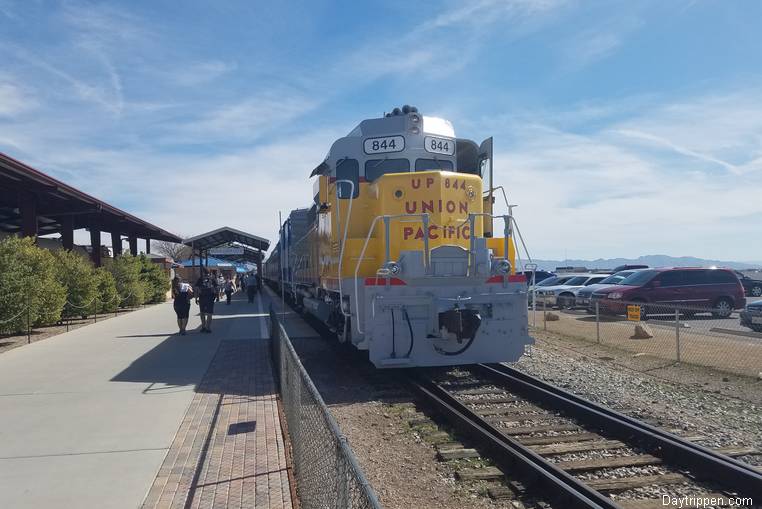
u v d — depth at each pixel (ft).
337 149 34.19
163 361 36.55
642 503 15.39
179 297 50.55
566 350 43.24
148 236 110.83
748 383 30.27
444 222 30.66
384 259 28.96
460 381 31.22
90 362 36.11
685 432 21.67
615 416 22.57
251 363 35.78
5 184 55.72
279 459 18.03
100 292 68.03
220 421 22.38
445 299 28.73
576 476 17.38
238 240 117.29
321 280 38.93
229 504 14.62
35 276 49.16
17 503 14.74
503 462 18.40
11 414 23.35
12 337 49.08
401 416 24.44
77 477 16.51
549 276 116.57
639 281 65.41
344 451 9.33
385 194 30.91
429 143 34.60
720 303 64.80
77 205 68.59
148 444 19.48
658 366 35.50
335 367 36.35
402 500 15.90
